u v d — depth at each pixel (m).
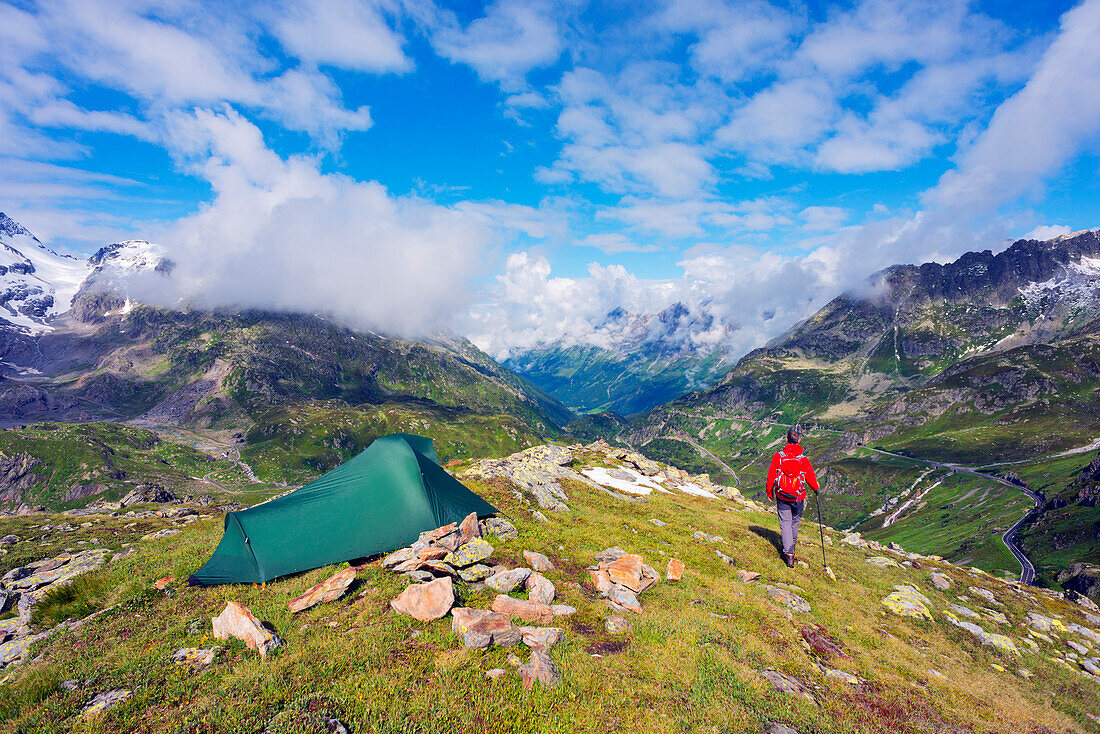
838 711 12.19
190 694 11.02
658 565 22.89
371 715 10.30
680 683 12.36
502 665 12.43
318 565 19.73
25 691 11.02
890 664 16.19
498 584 17.30
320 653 12.54
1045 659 20.03
